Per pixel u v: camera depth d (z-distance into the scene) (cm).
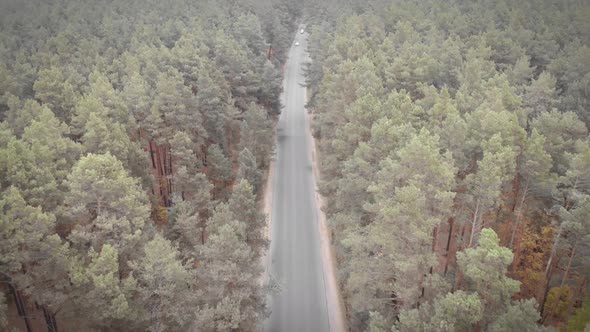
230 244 2955
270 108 7700
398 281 2794
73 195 3036
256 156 5997
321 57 7769
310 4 13438
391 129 3591
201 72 5466
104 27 8488
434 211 3006
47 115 4138
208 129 5575
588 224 2695
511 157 3067
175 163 4916
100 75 5572
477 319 2186
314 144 7431
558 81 5828
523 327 2059
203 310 2752
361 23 8581
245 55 6938
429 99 4597
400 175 3016
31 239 2606
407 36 7319
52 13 9794
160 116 4841
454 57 6031
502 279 2281
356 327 3569
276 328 3894
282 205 5800
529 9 9081
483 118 3631
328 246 4997
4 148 3416
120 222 2995
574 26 7788
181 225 3828
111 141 3956
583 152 3045
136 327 2959
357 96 4909
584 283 3123
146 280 2811
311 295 4275
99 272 2698
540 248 3556
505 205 3753
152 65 5719
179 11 9900
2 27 8975
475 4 9788
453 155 3450
